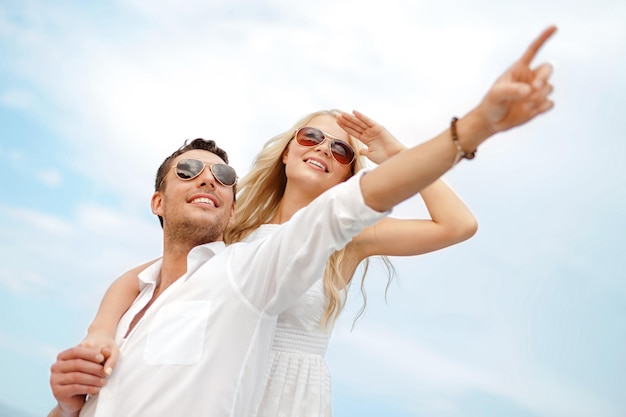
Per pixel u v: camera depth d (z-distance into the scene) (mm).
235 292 2082
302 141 2828
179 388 1998
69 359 2072
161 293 2252
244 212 2979
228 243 2932
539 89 1526
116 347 2121
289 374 2410
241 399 2068
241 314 2072
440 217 2580
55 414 2223
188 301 2105
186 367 2020
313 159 2793
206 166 2352
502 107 1568
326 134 2840
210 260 2195
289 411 2371
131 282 2473
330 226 1853
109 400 2043
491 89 1563
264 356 2156
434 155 1673
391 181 1727
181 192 2322
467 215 2570
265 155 3002
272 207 3004
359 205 1778
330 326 2545
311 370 2453
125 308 2375
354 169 2914
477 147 1674
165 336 2068
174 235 2318
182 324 2072
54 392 2070
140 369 2045
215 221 2312
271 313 2104
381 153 2732
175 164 2400
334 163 2807
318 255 1896
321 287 2521
